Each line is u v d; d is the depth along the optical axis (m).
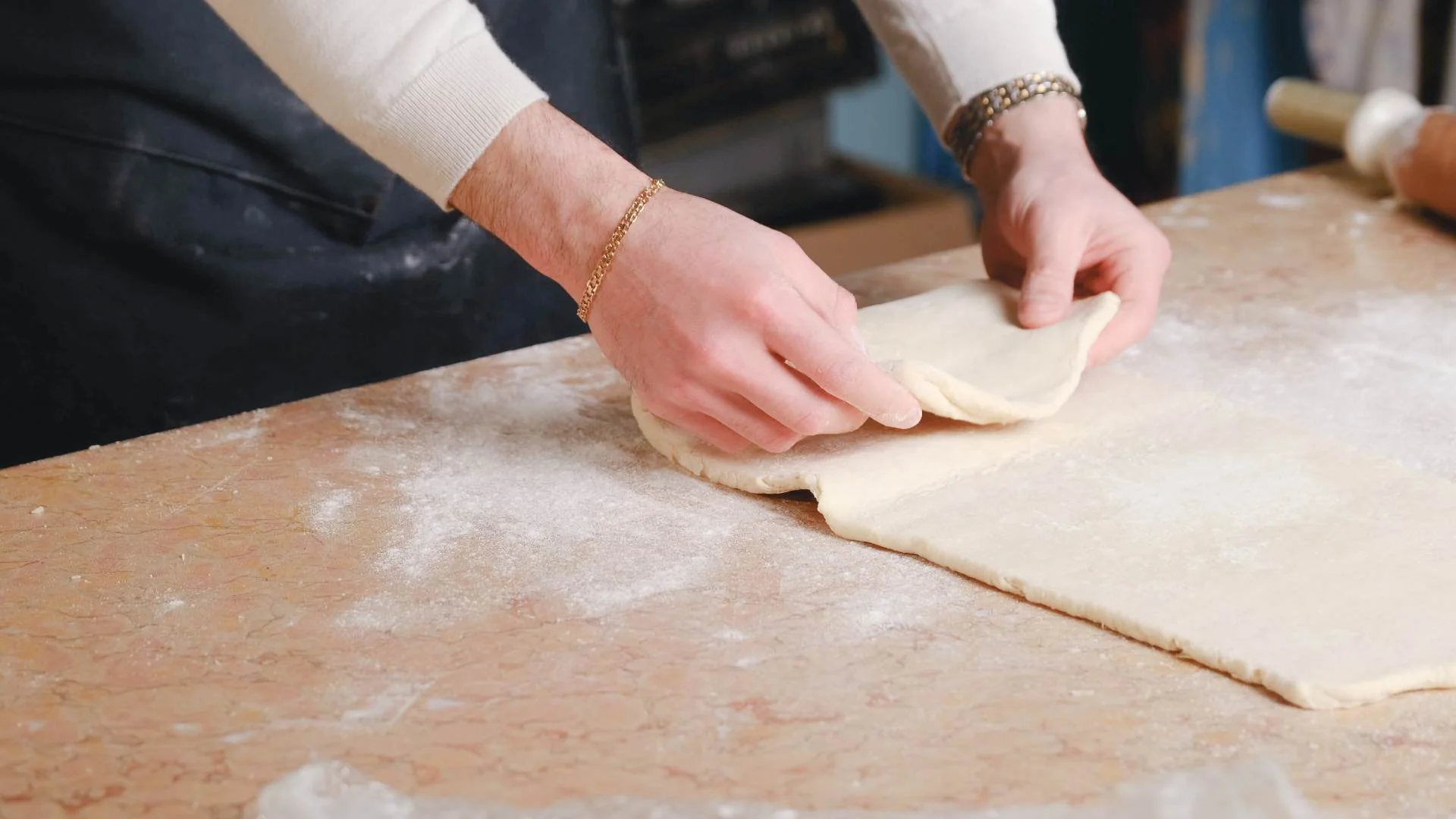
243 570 1.03
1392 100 1.68
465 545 1.05
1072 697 0.84
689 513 1.09
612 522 1.08
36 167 1.49
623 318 1.08
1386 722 0.81
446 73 1.09
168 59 1.48
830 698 0.85
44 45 1.46
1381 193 1.72
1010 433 1.15
